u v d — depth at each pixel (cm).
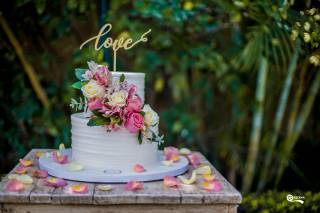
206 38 255
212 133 270
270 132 241
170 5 221
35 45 227
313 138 242
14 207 107
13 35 209
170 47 252
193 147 266
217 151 266
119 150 123
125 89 121
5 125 219
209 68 258
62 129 210
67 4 211
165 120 266
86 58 145
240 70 242
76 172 119
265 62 211
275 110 246
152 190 111
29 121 219
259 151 247
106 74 120
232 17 209
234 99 258
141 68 251
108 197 106
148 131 123
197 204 110
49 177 122
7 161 226
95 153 124
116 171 121
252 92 251
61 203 106
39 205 107
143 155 127
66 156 134
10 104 219
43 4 198
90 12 220
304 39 141
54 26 217
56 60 237
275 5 161
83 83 122
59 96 226
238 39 234
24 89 218
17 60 217
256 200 202
